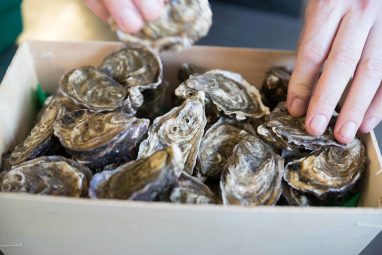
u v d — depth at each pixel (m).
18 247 0.37
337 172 0.40
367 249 0.42
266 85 0.48
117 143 0.37
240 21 0.74
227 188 0.37
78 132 0.39
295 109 0.42
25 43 0.49
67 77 0.46
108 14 0.36
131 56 0.48
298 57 0.43
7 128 0.43
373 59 0.40
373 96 0.41
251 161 0.39
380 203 0.36
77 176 0.37
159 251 0.36
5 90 0.43
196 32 0.35
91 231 0.34
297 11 0.77
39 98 0.51
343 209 0.32
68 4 0.74
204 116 0.42
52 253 0.37
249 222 0.33
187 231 0.33
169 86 0.51
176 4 0.35
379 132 0.51
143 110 0.46
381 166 0.37
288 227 0.33
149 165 0.35
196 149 0.40
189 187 0.37
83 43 0.50
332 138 0.41
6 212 0.33
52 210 0.32
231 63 0.52
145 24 0.34
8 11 0.64
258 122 0.45
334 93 0.39
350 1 0.42
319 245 0.36
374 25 0.42
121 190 0.35
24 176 0.37
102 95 0.43
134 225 0.33
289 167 0.40
